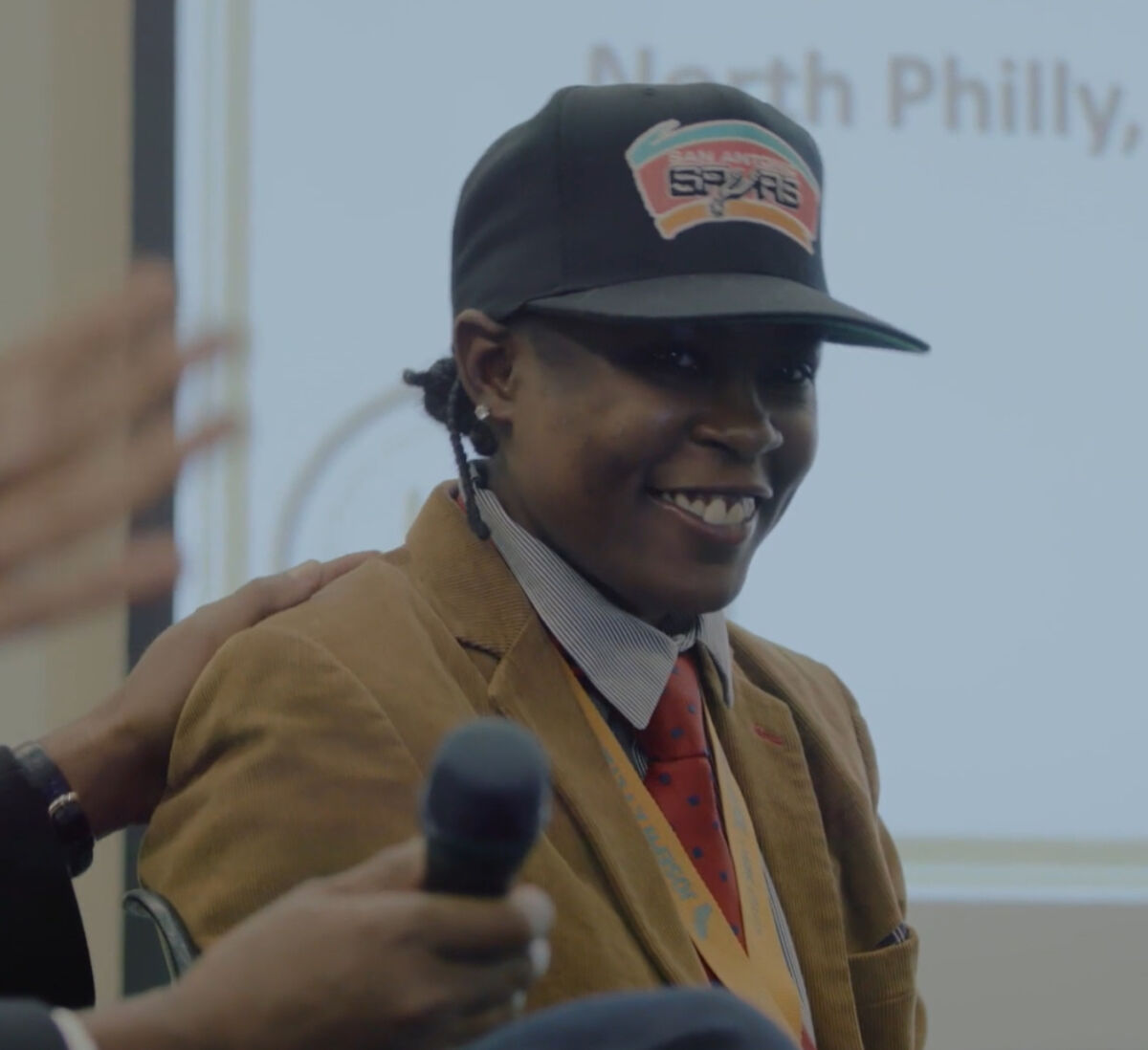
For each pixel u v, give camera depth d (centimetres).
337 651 143
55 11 338
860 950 171
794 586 329
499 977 91
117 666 326
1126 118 348
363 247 335
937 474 335
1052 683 333
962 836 329
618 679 155
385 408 332
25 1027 89
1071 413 339
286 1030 89
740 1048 70
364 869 96
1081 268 343
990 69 347
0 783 159
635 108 152
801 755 172
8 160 333
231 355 67
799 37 346
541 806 86
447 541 158
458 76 340
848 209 341
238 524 324
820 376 334
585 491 148
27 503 61
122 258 336
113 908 325
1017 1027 325
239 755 139
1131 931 329
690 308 141
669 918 143
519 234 152
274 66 337
